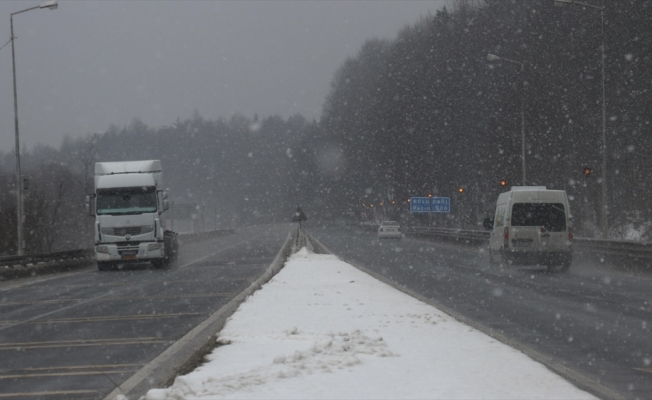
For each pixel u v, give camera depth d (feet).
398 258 163.53
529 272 120.06
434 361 34.58
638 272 114.93
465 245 225.97
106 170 144.87
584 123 241.96
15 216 278.87
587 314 63.62
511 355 36.24
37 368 41.73
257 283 89.97
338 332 43.91
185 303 76.69
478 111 335.47
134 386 34.42
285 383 29.58
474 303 72.59
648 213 201.46
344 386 29.04
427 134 374.02
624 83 217.56
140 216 140.97
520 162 264.93
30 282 124.06
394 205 414.21
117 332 55.93
